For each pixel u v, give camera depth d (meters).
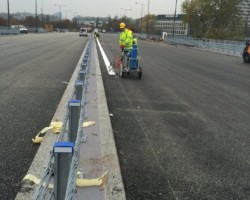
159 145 6.57
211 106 10.43
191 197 4.68
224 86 14.90
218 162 5.93
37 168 5.06
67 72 15.64
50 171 2.90
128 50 15.24
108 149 5.87
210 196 4.74
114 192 4.48
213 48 54.03
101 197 4.14
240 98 12.20
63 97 9.88
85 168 4.94
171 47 55.94
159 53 36.34
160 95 11.63
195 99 11.38
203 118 8.88
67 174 2.93
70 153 2.88
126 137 6.90
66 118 4.21
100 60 22.36
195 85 14.55
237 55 42.56
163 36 85.56
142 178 5.12
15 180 4.76
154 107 9.73
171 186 4.95
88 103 8.53
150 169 5.45
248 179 5.34
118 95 11.12
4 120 7.42
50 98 9.77
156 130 7.52
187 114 9.19
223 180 5.25
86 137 6.09
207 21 84.12
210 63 27.56
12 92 10.42
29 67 17.02
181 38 72.81
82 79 7.14
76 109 4.57
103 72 16.45
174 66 22.58
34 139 6.29
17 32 77.56
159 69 20.05
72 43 44.38
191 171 5.49
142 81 14.62
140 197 4.58
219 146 6.75
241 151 6.55
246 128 8.19
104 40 60.00
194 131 7.66
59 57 23.45
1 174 4.91
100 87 11.73
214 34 81.81
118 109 9.20
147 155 6.02
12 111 8.17
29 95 10.08
